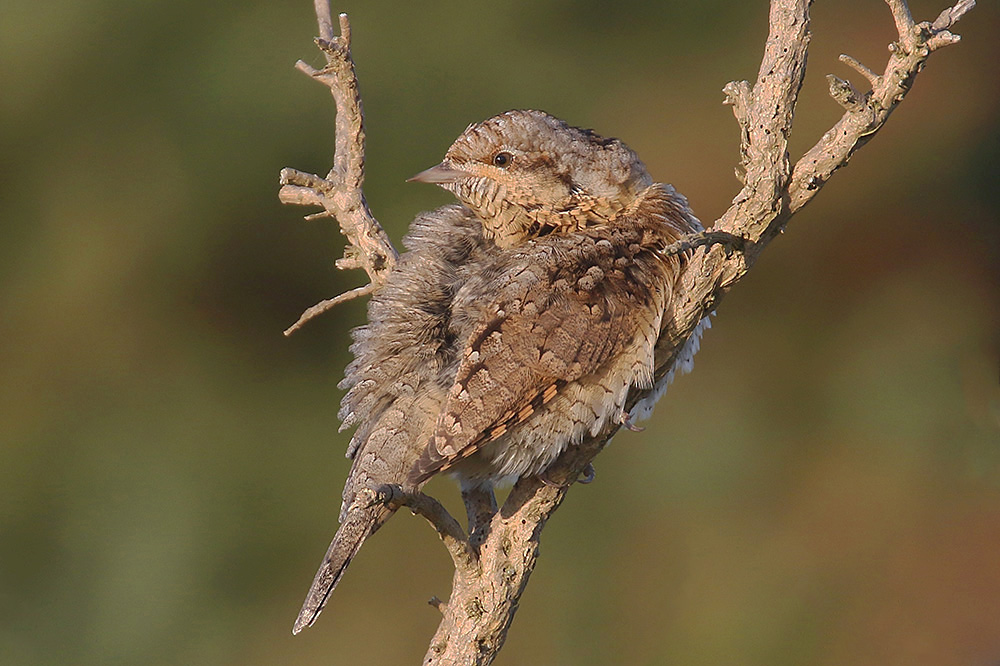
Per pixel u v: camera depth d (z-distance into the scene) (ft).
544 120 28.58
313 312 28.94
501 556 24.95
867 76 22.36
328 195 30.09
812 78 69.82
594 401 25.09
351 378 28.53
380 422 26.71
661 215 27.07
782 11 22.21
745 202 23.06
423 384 26.50
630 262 25.91
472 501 27.84
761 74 22.50
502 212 28.58
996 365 64.95
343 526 25.35
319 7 30.78
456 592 25.03
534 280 25.62
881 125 22.41
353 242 30.09
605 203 28.14
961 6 22.15
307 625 24.43
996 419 62.08
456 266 28.30
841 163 22.75
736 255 23.67
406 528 60.18
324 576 24.82
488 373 24.98
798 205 23.21
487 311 25.67
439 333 26.78
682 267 25.86
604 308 25.08
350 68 29.22
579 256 26.00
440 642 25.09
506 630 25.08
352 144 29.76
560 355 24.81
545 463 25.32
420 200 60.90
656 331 25.14
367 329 28.32
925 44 21.81
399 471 26.30
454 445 24.79
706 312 24.91
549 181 28.12
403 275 28.04
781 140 22.57
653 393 28.02
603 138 28.76
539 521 25.21
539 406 24.98
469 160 28.53
